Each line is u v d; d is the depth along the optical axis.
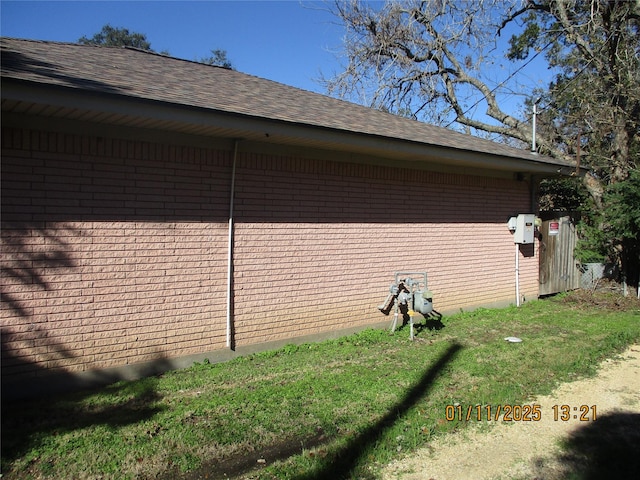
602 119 14.17
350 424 4.64
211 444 4.18
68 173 5.25
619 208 11.06
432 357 6.79
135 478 3.67
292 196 7.11
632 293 12.20
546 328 8.73
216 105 5.58
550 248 12.06
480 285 10.24
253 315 6.79
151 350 5.90
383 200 8.31
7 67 4.68
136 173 5.70
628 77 13.86
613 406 5.39
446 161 8.80
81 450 4.01
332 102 9.62
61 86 4.42
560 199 14.63
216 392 5.36
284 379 5.82
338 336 7.78
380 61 21.25
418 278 8.87
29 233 5.05
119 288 5.63
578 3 15.77
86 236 5.39
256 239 6.77
